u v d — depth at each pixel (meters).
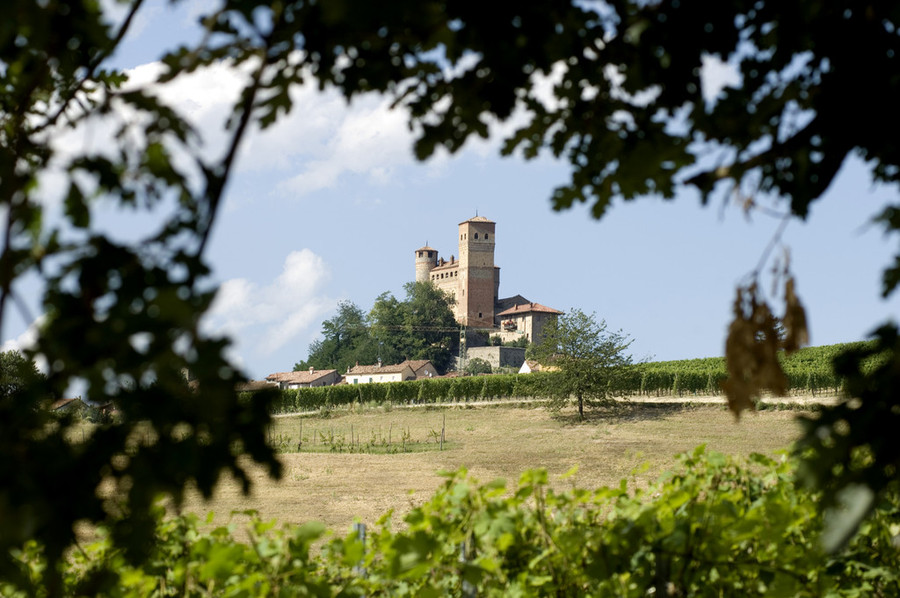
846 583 7.61
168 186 4.54
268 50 4.78
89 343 4.00
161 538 7.38
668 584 6.39
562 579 6.77
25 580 4.63
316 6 4.80
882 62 5.42
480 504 6.82
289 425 134.12
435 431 114.06
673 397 128.12
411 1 4.12
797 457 6.84
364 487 63.81
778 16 5.70
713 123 5.88
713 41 5.58
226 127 5.47
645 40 5.61
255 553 6.34
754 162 5.81
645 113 6.14
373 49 5.32
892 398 4.52
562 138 6.44
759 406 108.31
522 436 104.31
